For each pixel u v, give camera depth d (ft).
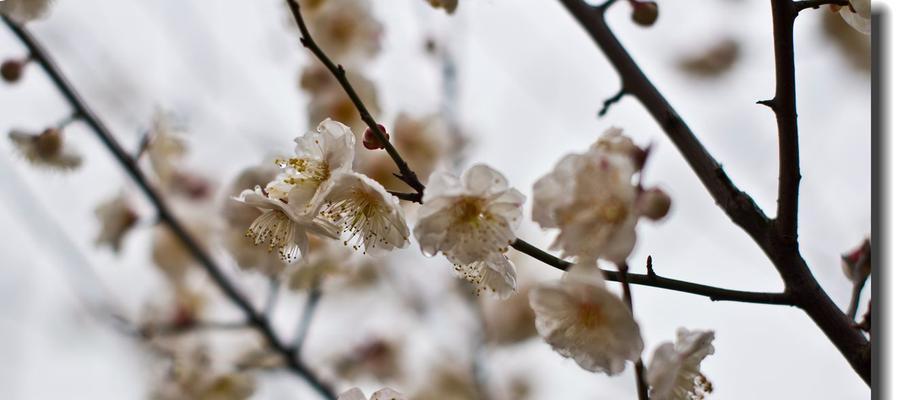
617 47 2.29
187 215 3.03
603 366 2.08
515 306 3.25
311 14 2.67
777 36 2.06
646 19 2.34
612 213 2.03
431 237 2.08
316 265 2.65
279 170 2.50
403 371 3.52
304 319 2.80
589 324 2.08
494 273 2.14
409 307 3.51
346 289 3.39
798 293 2.07
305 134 2.16
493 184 2.08
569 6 2.33
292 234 2.19
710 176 2.18
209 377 2.99
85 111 2.69
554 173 2.04
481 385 3.35
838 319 2.07
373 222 2.14
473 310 3.39
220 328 2.82
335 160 2.15
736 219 2.11
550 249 2.04
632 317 2.05
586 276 2.03
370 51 2.67
